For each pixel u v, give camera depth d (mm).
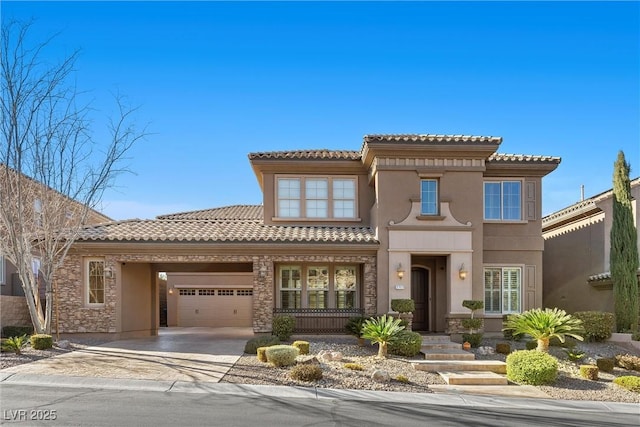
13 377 12211
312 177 21609
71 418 9141
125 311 19734
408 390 12430
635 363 15328
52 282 18188
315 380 12594
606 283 20922
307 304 20844
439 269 20688
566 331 16172
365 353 16281
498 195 20938
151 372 12938
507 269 20656
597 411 11141
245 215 26656
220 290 30188
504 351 16781
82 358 14633
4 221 16484
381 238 19094
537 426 9719
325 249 19141
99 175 18750
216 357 15008
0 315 18578
